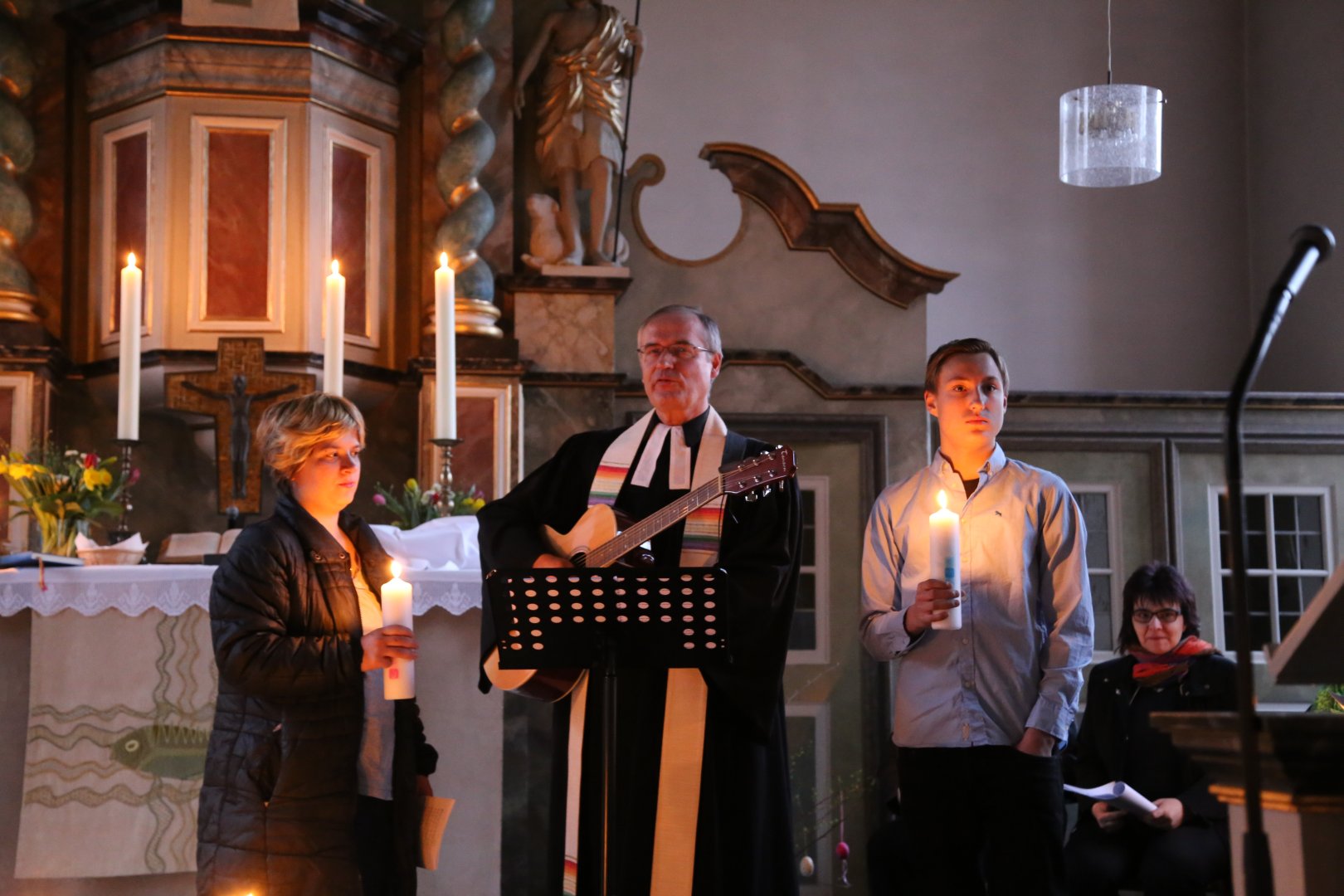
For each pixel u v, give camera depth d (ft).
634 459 10.94
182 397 16.70
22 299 17.81
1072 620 11.07
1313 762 6.32
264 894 9.30
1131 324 27.71
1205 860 12.36
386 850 10.23
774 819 10.34
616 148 19.74
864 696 18.95
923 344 19.85
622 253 19.67
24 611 12.72
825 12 28.17
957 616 10.10
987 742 10.90
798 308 19.77
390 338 19.06
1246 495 20.22
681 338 10.95
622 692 10.27
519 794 16.72
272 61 18.10
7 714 12.60
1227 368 27.73
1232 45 28.63
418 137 19.47
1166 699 13.67
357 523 10.78
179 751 12.60
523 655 8.90
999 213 27.81
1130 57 28.45
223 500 16.78
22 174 18.35
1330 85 25.61
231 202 17.89
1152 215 28.04
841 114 27.81
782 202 19.80
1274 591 20.15
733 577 10.03
